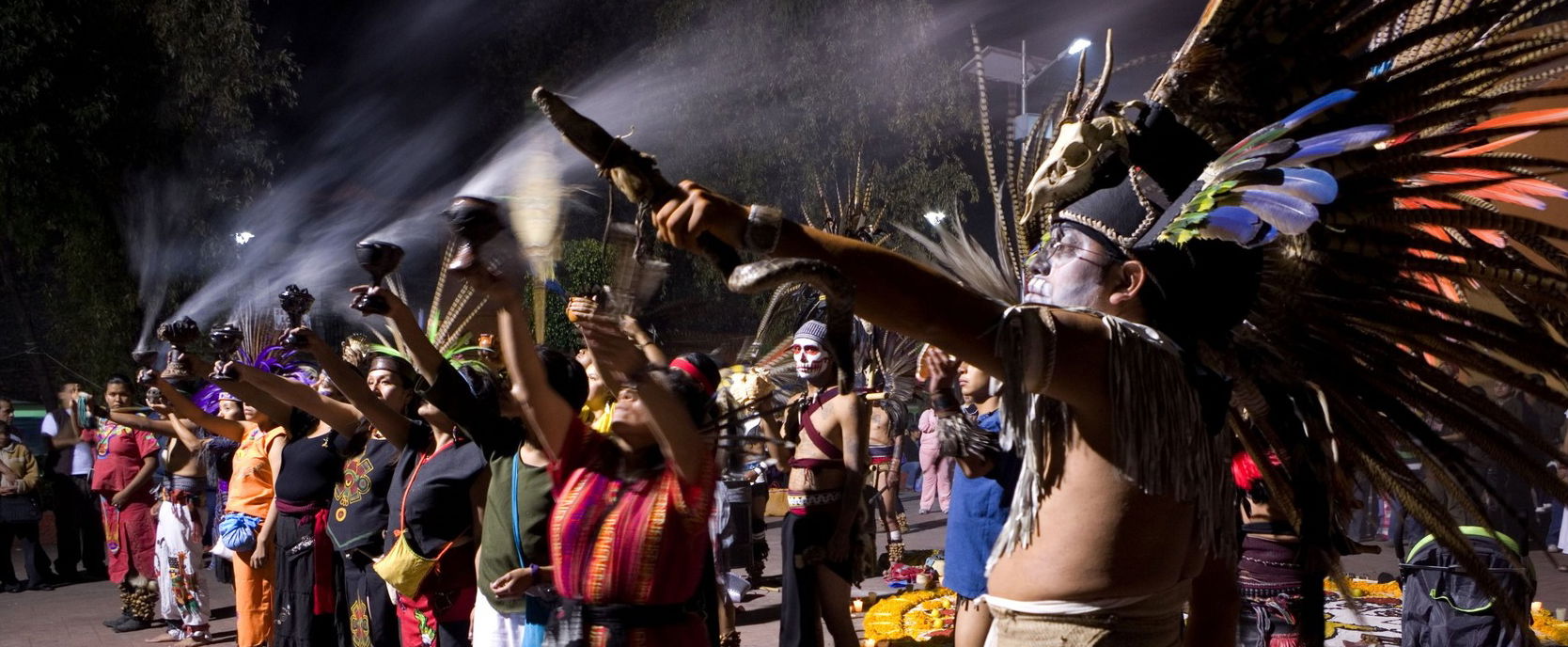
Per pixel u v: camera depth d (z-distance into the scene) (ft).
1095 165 6.73
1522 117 7.05
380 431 15.60
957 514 14.76
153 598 29.19
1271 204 5.66
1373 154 6.63
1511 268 7.00
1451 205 7.34
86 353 51.75
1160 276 6.62
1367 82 6.98
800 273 5.07
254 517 21.49
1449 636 15.85
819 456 17.03
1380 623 23.24
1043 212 7.16
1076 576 6.26
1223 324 6.82
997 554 6.76
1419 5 7.31
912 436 46.34
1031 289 6.88
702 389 9.57
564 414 9.80
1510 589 15.25
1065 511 6.33
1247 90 7.13
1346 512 8.04
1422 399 7.28
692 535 9.62
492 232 8.05
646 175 5.33
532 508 12.09
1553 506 34.32
